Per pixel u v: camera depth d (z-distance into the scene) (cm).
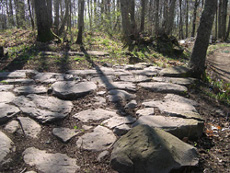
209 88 598
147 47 1264
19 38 1141
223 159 309
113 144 313
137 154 263
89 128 357
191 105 459
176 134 344
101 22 1784
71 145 314
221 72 998
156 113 409
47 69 671
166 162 258
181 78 628
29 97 455
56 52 897
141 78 618
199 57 659
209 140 364
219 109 477
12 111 383
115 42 1327
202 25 639
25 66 686
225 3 2598
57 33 1279
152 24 1973
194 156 285
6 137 312
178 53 1313
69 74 617
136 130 297
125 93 506
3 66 679
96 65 762
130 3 1392
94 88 521
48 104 430
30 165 265
